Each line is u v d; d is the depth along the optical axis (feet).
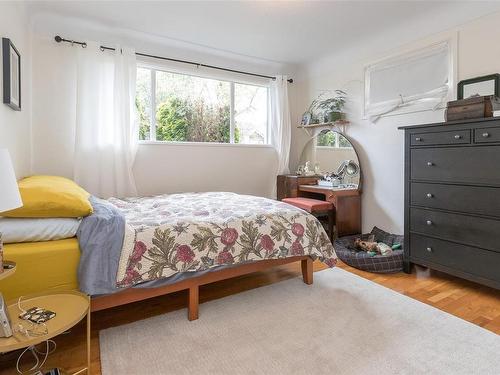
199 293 7.43
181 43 11.25
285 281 8.14
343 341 5.38
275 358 4.95
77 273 4.97
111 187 10.19
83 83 9.61
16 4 7.57
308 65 13.75
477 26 8.25
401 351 5.09
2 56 6.26
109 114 10.15
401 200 10.39
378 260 8.67
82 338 5.49
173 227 6.04
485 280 6.84
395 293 7.31
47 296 4.45
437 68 9.15
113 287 5.10
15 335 3.51
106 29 10.01
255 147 13.57
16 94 7.14
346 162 12.11
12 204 3.59
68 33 9.69
